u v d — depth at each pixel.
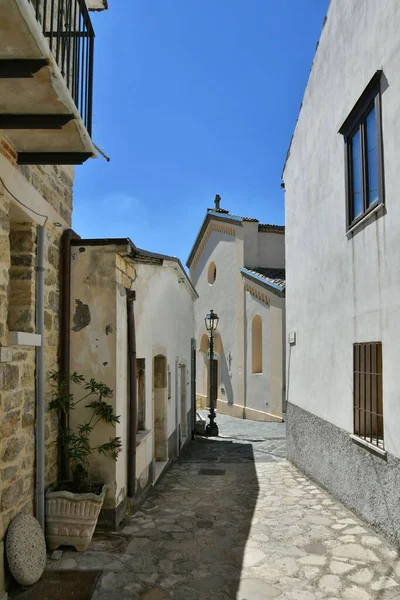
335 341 6.55
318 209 7.43
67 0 3.54
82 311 5.36
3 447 3.76
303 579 4.02
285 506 6.20
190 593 3.78
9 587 3.81
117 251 5.39
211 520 5.58
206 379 22.41
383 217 4.94
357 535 5.03
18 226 4.51
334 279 6.63
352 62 5.87
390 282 4.76
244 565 4.30
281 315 15.61
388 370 4.79
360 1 5.56
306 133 8.16
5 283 3.85
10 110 3.27
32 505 4.38
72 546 4.59
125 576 4.07
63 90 3.03
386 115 4.84
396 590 3.81
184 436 11.48
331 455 6.66
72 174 5.86
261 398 16.94
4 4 2.35
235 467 8.92
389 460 4.74
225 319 20.33
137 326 6.40
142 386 6.83
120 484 5.42
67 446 5.11
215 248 21.72
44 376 4.68
